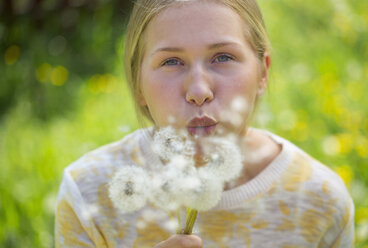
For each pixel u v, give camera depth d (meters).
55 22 5.03
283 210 1.61
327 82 3.46
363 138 2.80
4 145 3.34
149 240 1.59
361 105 3.21
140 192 1.12
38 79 4.27
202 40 1.33
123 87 3.72
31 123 3.73
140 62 1.52
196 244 1.19
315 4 4.68
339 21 4.37
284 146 1.73
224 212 1.58
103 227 1.62
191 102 1.31
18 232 2.54
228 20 1.38
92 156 1.75
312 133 2.97
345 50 4.11
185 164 1.08
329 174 1.73
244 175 1.64
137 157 1.67
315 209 1.63
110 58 4.51
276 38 4.10
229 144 1.12
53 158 3.02
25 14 5.00
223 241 1.58
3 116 3.96
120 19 4.91
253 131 1.77
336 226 1.67
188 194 1.04
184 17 1.35
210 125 1.31
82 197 1.64
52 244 2.50
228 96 1.33
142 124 1.66
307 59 3.96
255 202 1.60
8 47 4.79
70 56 4.71
